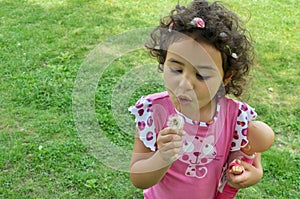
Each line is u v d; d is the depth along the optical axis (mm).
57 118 3668
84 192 2928
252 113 1686
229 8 1752
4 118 3643
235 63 1551
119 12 6141
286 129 3686
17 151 3238
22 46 4941
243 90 1687
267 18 6305
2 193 2883
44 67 4508
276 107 4016
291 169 3184
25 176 3041
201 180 1664
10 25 5531
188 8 1535
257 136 1654
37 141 3375
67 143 3344
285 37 5691
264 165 3180
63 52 4863
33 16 5832
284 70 4742
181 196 1676
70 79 4250
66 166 3141
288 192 2988
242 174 1655
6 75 4293
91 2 6430
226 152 1678
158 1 6645
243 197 2916
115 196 2904
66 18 5816
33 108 3797
